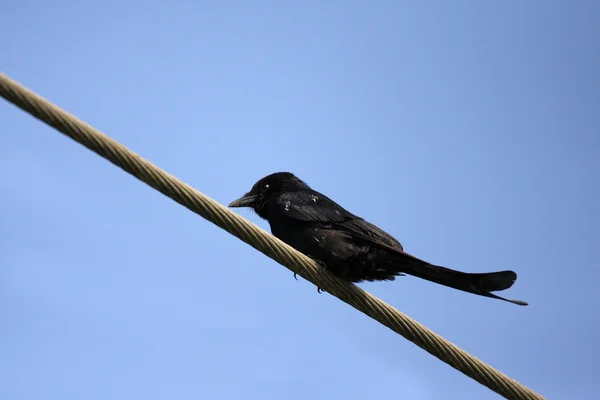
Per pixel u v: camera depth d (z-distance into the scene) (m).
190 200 10.15
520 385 11.14
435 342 11.22
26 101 8.98
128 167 9.66
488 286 11.95
